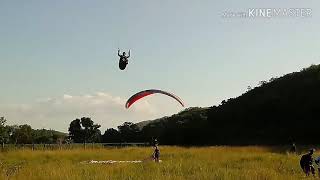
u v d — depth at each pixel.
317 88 91.50
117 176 19.97
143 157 41.84
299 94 93.50
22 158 42.06
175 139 95.06
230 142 88.19
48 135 95.56
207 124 97.88
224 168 23.56
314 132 81.12
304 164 22.56
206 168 23.41
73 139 99.88
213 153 42.78
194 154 41.38
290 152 43.62
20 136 85.62
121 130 104.38
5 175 20.36
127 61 16.61
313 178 20.98
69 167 22.48
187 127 96.00
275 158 33.59
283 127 87.44
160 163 28.00
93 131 101.06
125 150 52.66
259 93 103.94
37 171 21.00
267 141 83.81
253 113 95.25
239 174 19.50
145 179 18.67
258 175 18.98
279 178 19.09
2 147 54.91
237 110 98.88
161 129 99.94
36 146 58.84
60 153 46.25
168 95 22.62
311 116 86.50
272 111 92.81
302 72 104.00
